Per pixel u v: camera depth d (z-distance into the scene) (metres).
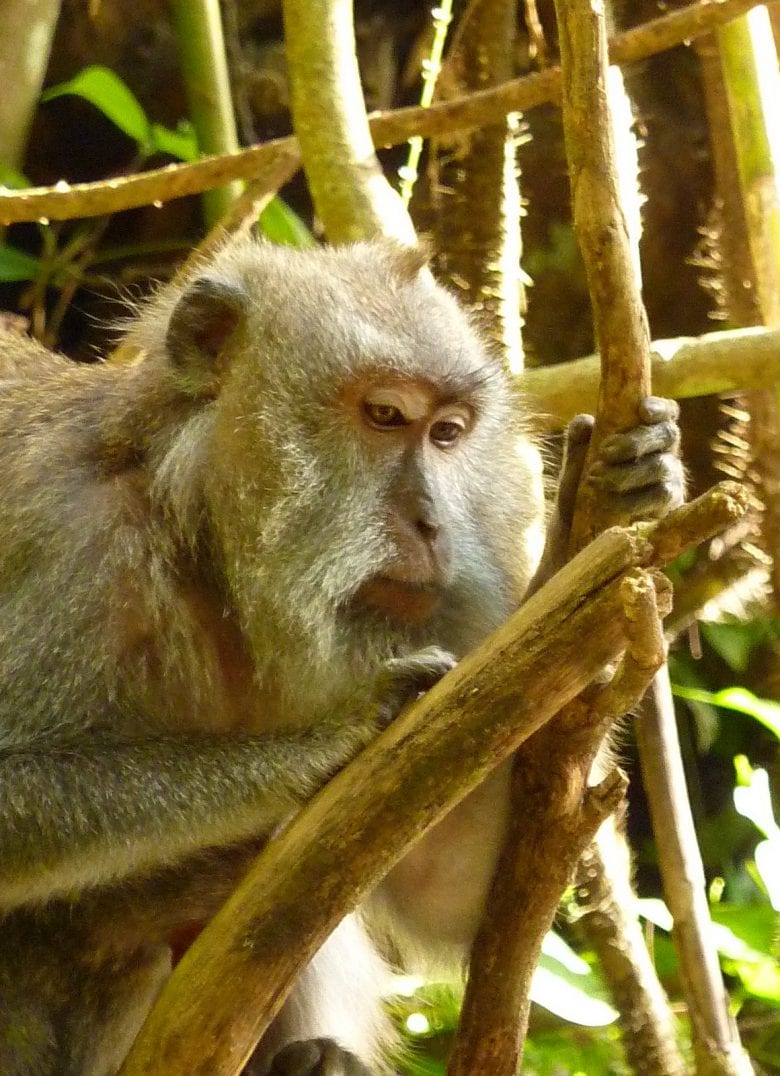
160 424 7.99
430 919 8.47
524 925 6.90
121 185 11.12
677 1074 9.86
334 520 7.69
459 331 8.10
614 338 6.31
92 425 8.20
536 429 9.67
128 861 7.23
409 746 5.95
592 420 6.80
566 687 5.84
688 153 16.11
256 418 7.73
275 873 6.05
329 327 7.79
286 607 7.66
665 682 8.34
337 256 8.41
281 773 7.05
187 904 8.01
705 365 10.34
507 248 12.11
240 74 16.91
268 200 11.89
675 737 8.41
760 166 11.07
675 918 8.58
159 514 7.87
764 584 14.19
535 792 6.75
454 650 7.99
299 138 10.44
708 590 14.12
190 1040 6.10
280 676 7.73
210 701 7.96
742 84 11.09
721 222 12.88
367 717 6.98
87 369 8.89
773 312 11.02
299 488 7.68
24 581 7.62
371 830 5.97
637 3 15.30
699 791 15.05
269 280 8.04
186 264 10.73
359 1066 8.52
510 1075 7.07
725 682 15.33
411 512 7.74
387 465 7.79
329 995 9.27
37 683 7.50
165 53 17.81
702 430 15.38
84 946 8.12
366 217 10.23
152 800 7.18
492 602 8.11
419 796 5.93
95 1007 8.28
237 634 7.98
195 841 7.19
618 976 9.89
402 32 17.33
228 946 6.06
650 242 16.30
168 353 8.02
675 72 16.08
